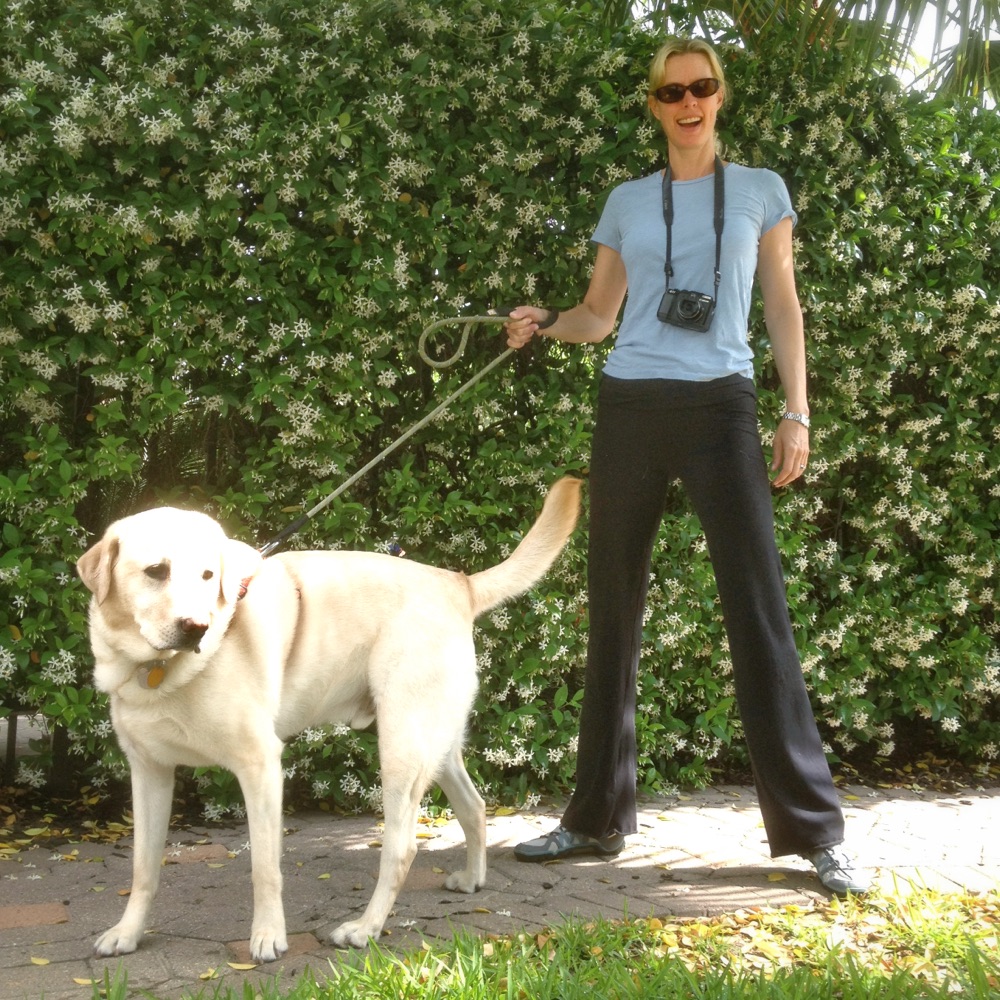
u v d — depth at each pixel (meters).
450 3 3.90
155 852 2.59
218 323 3.59
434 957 2.28
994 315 4.68
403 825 2.67
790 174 4.35
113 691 2.50
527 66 4.00
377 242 3.72
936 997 2.12
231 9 3.60
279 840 2.55
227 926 2.71
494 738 4.00
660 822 3.91
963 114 4.95
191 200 3.47
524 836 3.65
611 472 3.23
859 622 4.71
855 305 4.40
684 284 3.16
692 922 2.74
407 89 3.73
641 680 4.24
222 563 2.49
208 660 2.47
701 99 3.14
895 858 3.43
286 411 3.65
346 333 3.71
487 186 3.93
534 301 4.11
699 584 4.25
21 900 2.89
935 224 4.65
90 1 3.41
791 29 4.32
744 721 3.13
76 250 3.46
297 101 3.57
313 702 2.76
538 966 2.30
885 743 4.99
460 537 3.96
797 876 3.21
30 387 3.42
